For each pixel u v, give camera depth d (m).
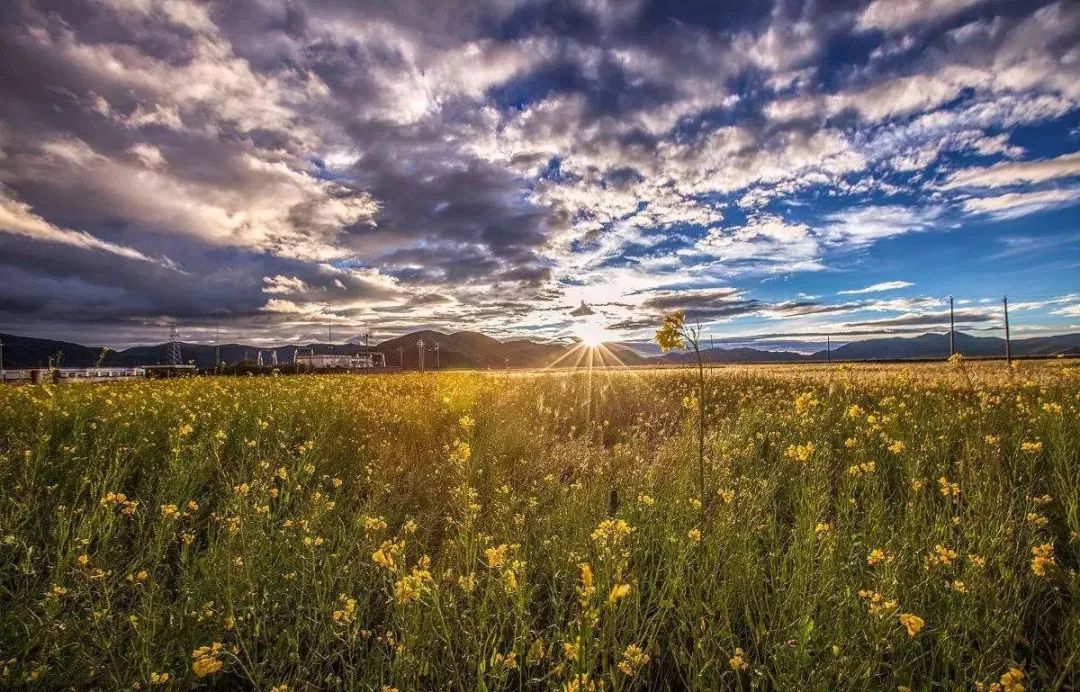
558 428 10.41
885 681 2.51
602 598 2.69
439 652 2.94
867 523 3.98
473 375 26.17
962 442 6.12
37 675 2.43
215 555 3.39
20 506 3.98
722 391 13.91
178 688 2.58
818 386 12.81
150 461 5.87
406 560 4.11
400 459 6.86
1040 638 2.89
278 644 2.82
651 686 2.79
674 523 4.18
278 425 7.72
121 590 3.33
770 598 3.23
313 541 3.53
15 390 10.88
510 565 2.94
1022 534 3.62
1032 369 13.66
